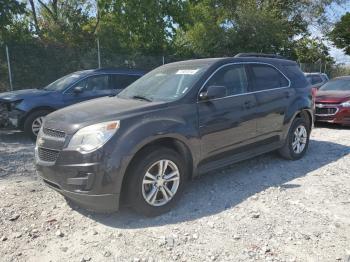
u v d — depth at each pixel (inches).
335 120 424.2
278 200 202.2
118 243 159.3
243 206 194.5
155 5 804.6
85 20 844.0
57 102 367.2
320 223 175.6
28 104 357.1
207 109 207.5
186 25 905.5
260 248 154.0
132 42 821.9
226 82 225.3
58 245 158.6
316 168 259.4
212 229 170.2
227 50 1019.3
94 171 167.2
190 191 215.2
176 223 176.2
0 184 225.9
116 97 228.2
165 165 184.7
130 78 410.6
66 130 177.2
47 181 184.2
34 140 362.0
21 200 200.8
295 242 158.7
